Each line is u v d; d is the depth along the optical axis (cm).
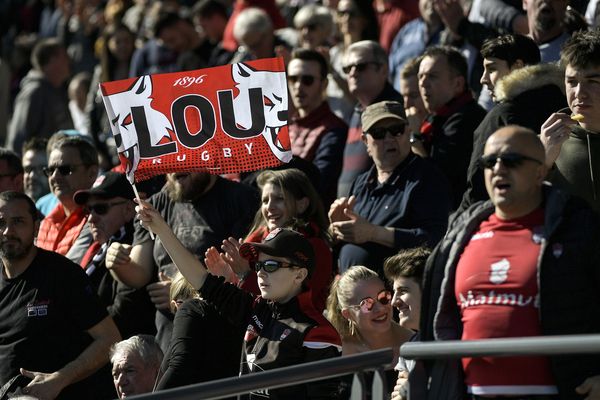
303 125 3447
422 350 1867
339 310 2484
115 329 2766
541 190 1973
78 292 2730
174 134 2530
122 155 2528
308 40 3966
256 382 1912
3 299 2733
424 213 2827
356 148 3259
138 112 2536
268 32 3991
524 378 1933
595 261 1909
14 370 2698
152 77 2542
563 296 1905
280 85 2519
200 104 2533
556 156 2258
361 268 2480
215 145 2523
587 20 3328
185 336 2386
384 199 2881
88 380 2759
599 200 2377
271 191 2766
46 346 2708
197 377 2375
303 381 1908
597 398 1878
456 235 2012
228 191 2939
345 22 3878
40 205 3619
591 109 2359
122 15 5312
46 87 4775
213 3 4547
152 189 3222
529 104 2534
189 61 4431
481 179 2386
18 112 4756
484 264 1961
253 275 2583
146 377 2575
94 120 4381
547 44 3092
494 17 3475
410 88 3219
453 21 3469
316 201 2812
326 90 3678
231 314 2381
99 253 3075
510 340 1784
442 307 1995
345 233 2766
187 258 2448
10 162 3569
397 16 4141
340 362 1914
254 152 2514
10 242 2709
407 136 2888
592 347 1712
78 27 5600
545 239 1922
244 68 2530
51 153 3294
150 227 2466
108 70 4703
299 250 2303
